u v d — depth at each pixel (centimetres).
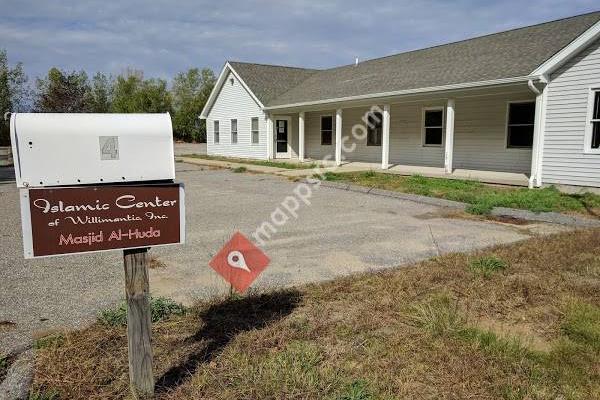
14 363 298
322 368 299
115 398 267
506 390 274
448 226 772
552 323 370
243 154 2364
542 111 1113
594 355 316
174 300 414
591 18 1370
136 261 255
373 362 308
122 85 4750
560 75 1077
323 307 399
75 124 234
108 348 320
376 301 411
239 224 782
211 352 319
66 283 465
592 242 625
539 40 1392
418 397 271
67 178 234
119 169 244
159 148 251
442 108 1588
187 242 651
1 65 2795
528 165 1350
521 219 830
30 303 409
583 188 1054
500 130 1414
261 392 272
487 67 1340
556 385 282
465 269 505
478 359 309
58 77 3284
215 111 2595
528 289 441
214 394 271
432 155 1638
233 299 412
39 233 229
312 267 530
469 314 388
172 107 4834
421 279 471
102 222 241
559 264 526
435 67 1603
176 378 288
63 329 351
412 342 333
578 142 1056
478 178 1268
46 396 265
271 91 2261
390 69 1858
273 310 393
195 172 1716
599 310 389
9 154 2561
